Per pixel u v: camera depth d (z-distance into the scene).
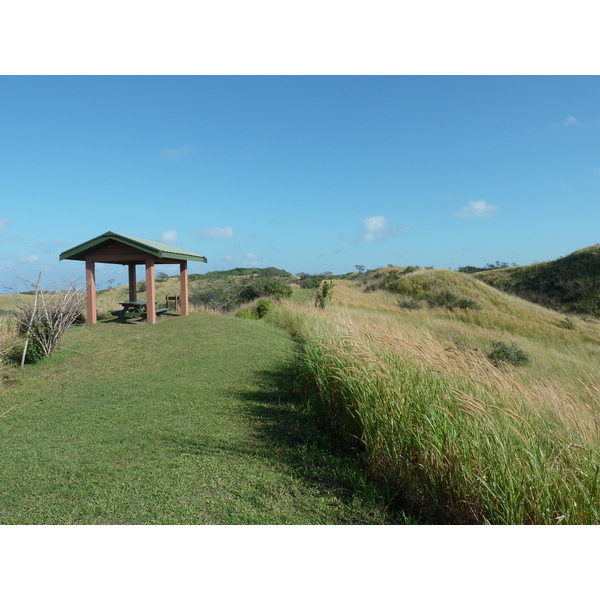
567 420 3.57
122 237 12.23
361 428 4.82
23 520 3.14
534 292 43.97
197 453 4.46
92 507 3.33
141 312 13.66
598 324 31.08
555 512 2.88
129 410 5.90
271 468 4.19
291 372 8.25
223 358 9.24
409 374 4.80
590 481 2.88
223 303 25.11
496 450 3.15
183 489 3.66
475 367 4.49
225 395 6.68
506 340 19.77
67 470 4.00
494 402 3.85
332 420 5.57
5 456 4.35
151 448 4.57
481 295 35.25
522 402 3.96
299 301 28.48
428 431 3.72
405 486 3.77
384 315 24.62
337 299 31.05
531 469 3.00
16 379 7.46
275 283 30.84
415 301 34.41
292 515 3.34
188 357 9.23
